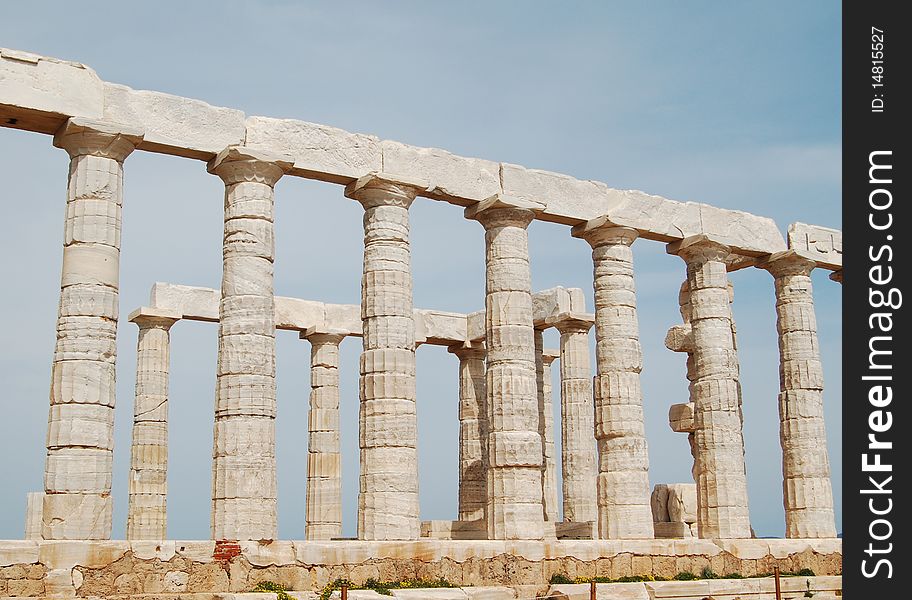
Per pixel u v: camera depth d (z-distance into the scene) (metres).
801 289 33.62
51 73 22.38
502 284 28.03
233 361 23.84
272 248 24.81
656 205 31.16
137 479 33.44
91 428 21.66
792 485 32.53
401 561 23.77
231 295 24.19
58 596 19.78
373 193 26.30
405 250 26.56
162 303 34.78
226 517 23.02
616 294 30.00
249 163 24.47
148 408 34.06
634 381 29.77
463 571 24.56
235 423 23.53
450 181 27.58
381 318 25.97
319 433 37.69
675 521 35.66
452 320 40.41
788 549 30.23
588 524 34.69
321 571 22.75
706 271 31.88
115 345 22.52
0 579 19.39
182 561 21.22
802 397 32.91
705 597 26.70
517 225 28.52
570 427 37.44
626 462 29.14
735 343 37.12
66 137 22.67
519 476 26.98
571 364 37.94
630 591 25.61
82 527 21.14
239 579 21.73
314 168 25.45
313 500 37.16
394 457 25.34
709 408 31.14
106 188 22.69
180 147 23.91
